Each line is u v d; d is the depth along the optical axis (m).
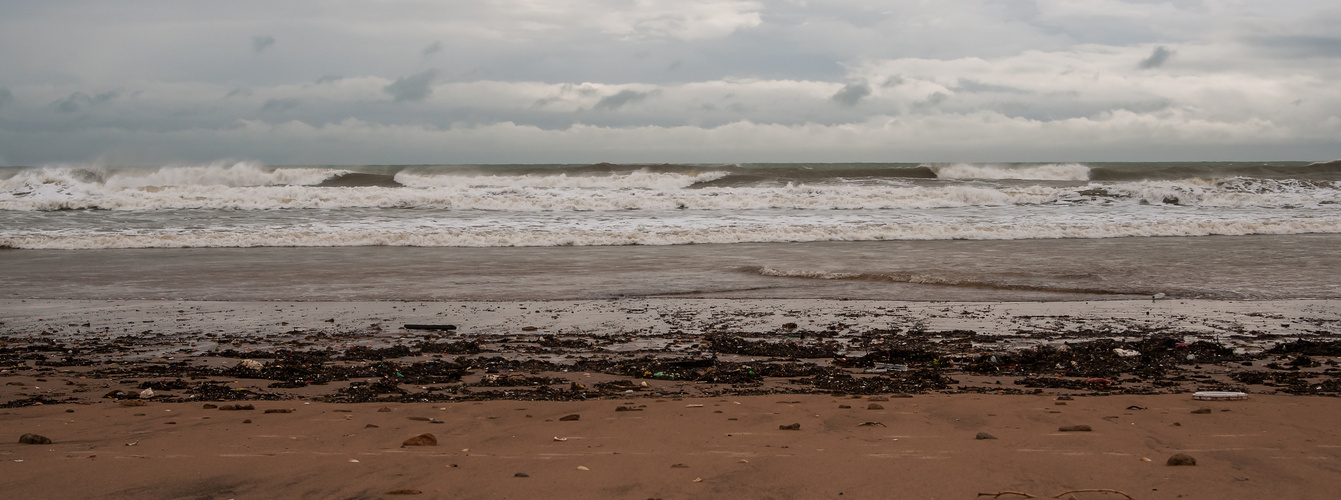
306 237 20.83
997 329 10.76
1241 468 4.11
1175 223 23.66
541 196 30.39
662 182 37.94
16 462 4.29
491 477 4.02
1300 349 9.16
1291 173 42.41
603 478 4.00
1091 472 4.05
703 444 4.84
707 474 4.07
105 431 5.27
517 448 4.74
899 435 5.09
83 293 13.80
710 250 19.42
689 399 6.70
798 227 22.70
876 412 5.95
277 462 4.33
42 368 8.36
